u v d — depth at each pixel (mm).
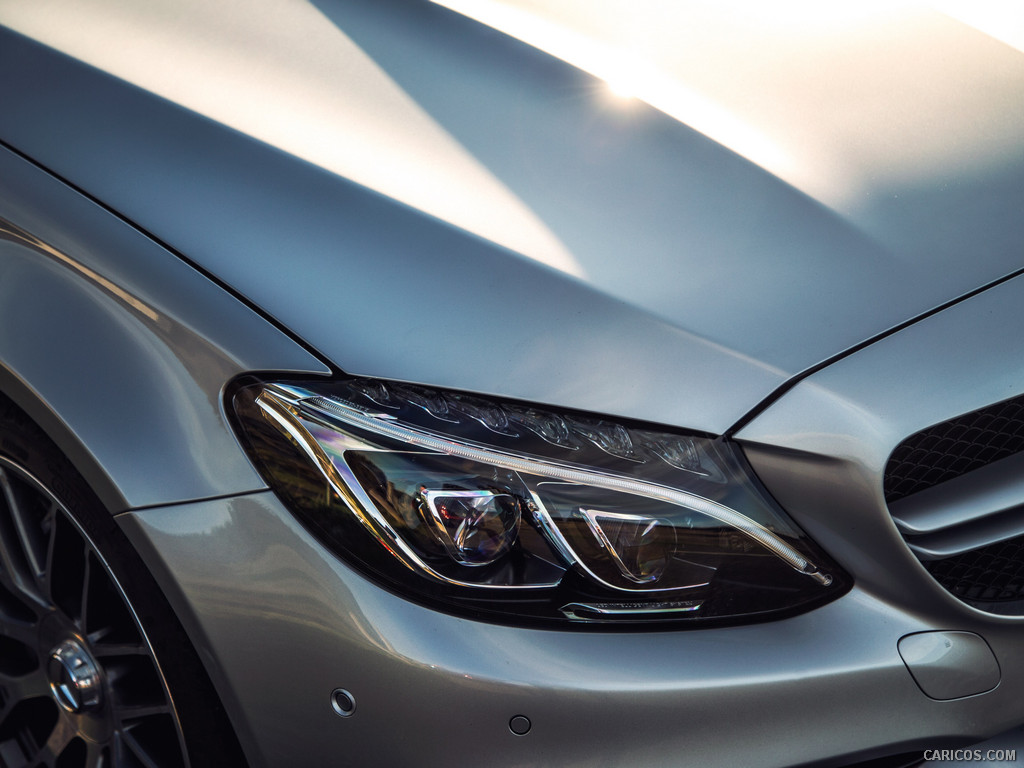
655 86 1910
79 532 1653
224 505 1548
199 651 1555
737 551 1553
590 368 1564
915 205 1744
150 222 1674
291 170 1718
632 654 1516
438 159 1758
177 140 1763
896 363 1583
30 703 1832
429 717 1489
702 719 1503
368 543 1521
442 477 1531
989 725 1572
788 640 1538
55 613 1748
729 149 1806
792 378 1573
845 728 1529
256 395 1561
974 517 1578
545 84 1897
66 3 2016
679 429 1558
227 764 1608
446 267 1620
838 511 1552
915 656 1551
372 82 1870
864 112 1875
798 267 1658
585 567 1532
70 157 1763
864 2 2074
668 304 1611
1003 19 2055
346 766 1520
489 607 1520
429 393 1554
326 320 1585
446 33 1973
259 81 1857
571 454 1546
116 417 1590
